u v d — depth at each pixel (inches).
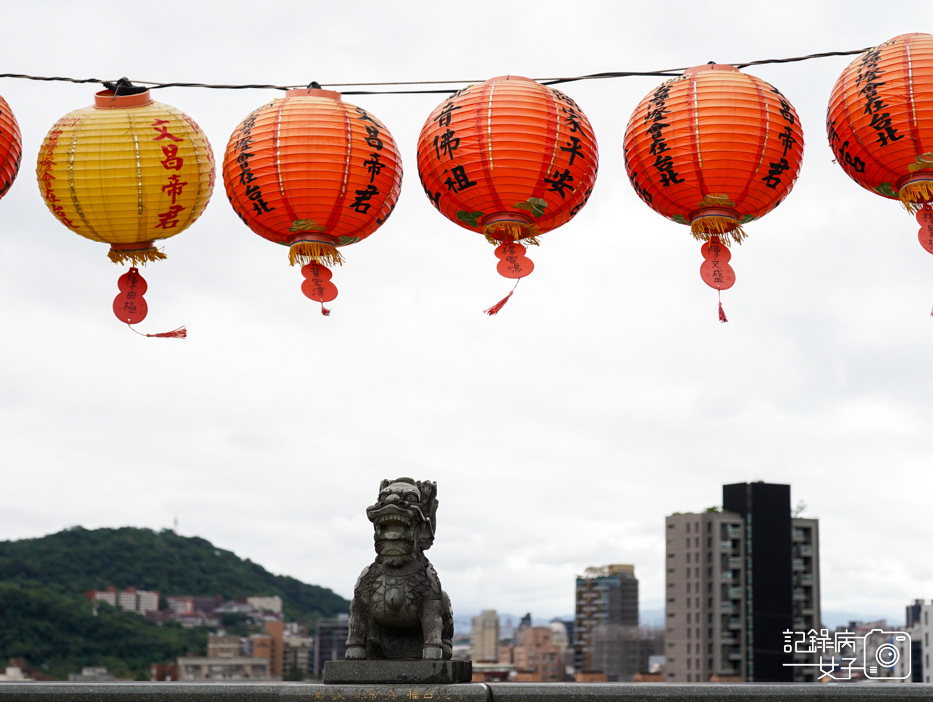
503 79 296.8
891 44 288.7
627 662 2913.4
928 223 291.9
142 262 302.0
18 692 257.1
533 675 2790.4
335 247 300.4
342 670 258.7
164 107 291.7
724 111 286.0
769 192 294.0
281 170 285.1
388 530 263.0
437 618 262.8
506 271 298.5
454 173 290.0
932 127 279.3
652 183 298.8
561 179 289.7
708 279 299.7
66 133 285.1
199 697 257.4
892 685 258.7
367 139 289.7
